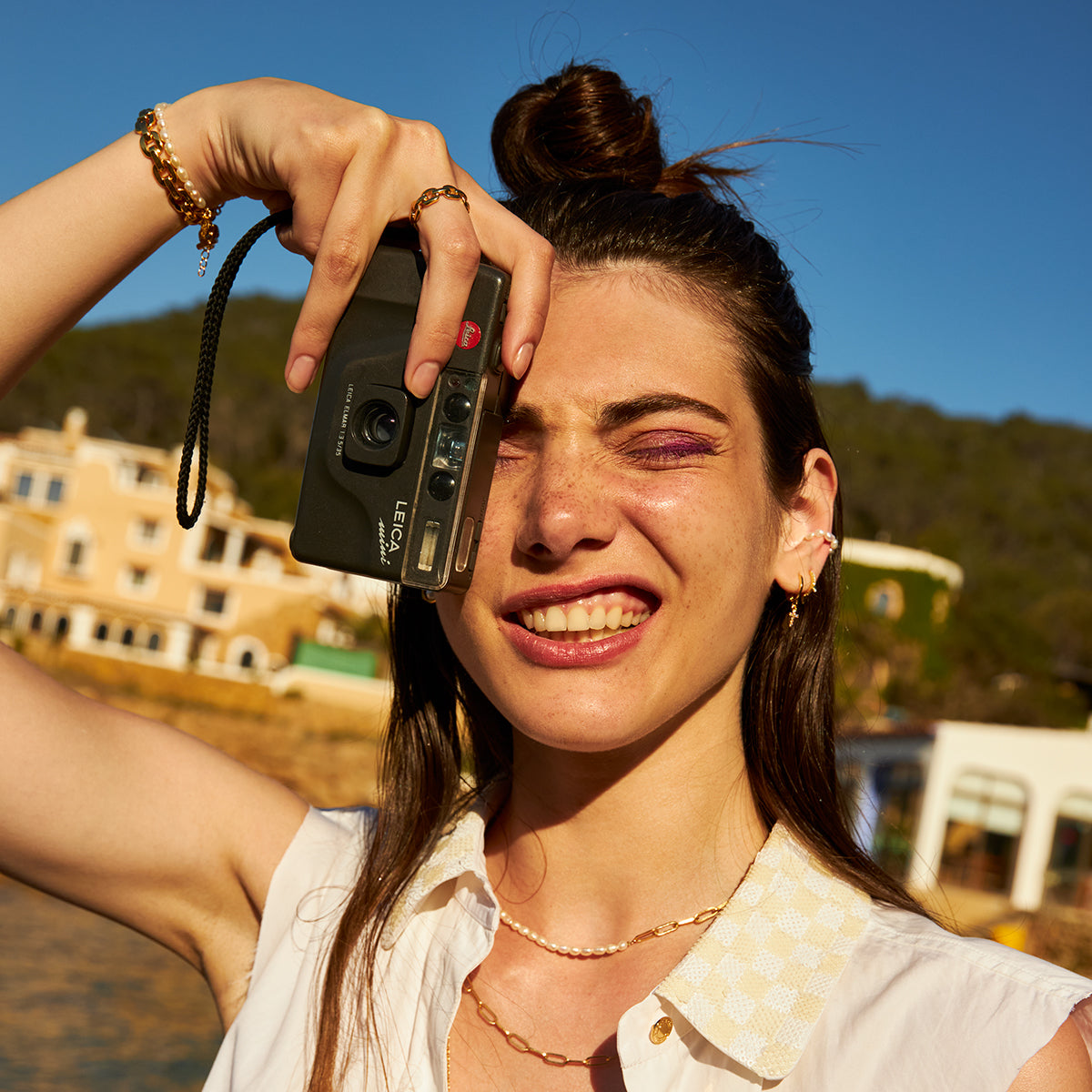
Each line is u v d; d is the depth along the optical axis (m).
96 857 1.88
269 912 1.92
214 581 50.19
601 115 2.10
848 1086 1.52
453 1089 1.70
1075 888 25.27
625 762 1.79
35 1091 11.38
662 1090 1.58
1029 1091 1.46
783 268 2.01
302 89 1.70
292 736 43.31
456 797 2.00
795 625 1.98
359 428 1.67
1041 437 110.38
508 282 1.65
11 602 48.53
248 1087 1.74
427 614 2.08
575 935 1.81
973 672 52.91
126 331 92.94
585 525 1.64
